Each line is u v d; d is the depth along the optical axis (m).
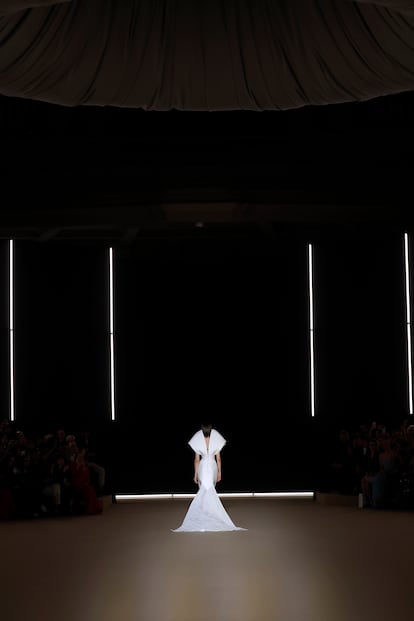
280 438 24.61
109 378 24.62
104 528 17.31
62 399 24.14
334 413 24.48
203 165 18.94
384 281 24.36
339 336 24.53
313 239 23.89
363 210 19.17
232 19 8.79
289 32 8.73
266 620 9.08
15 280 23.84
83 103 9.53
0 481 19.20
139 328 24.77
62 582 11.33
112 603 9.98
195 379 24.72
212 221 19.72
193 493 24.55
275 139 18.94
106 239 23.81
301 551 13.86
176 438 24.62
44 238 22.70
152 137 18.95
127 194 18.98
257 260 24.77
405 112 18.84
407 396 24.22
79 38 8.60
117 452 24.50
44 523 18.27
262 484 24.52
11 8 7.29
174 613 9.45
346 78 9.02
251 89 9.36
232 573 11.93
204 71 9.19
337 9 8.45
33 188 19.00
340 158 18.92
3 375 23.67
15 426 23.66
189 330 24.78
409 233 23.92
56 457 20.16
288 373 24.66
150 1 8.66
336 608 9.58
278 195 18.92
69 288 24.31
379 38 8.47
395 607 9.58
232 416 24.66
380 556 13.22
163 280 24.80
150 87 9.30
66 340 24.25
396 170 18.88
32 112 18.91
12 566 12.65
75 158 18.98
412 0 7.21
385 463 20.30
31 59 8.58
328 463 24.33
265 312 24.78
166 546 14.69
